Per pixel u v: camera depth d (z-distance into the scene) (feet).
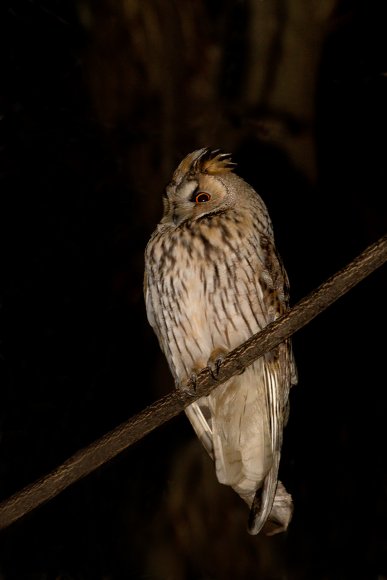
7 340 41.32
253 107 42.32
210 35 41.96
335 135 46.37
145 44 41.73
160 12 41.55
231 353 21.44
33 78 43.37
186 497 40.42
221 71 42.16
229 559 39.73
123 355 42.39
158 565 39.60
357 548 40.24
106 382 42.04
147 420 20.97
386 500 41.11
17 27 43.21
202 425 26.25
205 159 26.73
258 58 42.24
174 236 25.76
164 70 41.83
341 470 41.75
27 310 41.96
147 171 42.47
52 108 43.29
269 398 25.71
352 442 42.29
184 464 40.96
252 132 42.39
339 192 45.37
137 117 42.39
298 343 43.65
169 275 25.82
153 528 40.09
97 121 42.80
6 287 42.01
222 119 42.19
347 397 42.96
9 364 41.04
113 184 42.93
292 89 42.39
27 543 38.75
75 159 43.16
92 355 42.11
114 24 41.93
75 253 42.83
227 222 25.64
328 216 44.21
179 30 41.73
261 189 42.52
